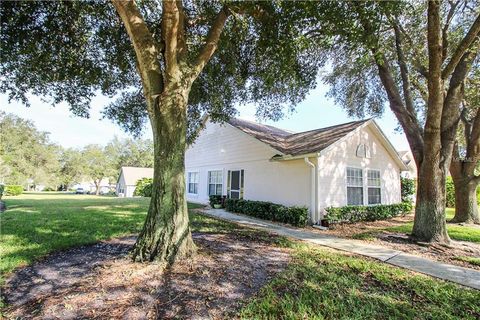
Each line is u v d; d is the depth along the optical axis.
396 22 7.21
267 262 4.48
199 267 4.03
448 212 13.05
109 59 6.73
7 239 5.57
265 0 5.15
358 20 4.97
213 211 11.99
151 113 4.55
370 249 5.87
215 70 7.61
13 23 5.15
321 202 9.35
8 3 4.95
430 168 6.53
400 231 8.13
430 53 6.00
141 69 4.57
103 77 7.12
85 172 45.16
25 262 4.24
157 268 3.91
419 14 6.89
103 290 3.27
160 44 4.64
